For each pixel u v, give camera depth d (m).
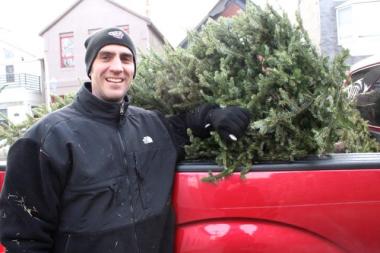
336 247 1.92
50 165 1.75
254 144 1.99
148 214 1.85
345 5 15.70
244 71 2.18
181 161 2.11
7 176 1.78
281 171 1.94
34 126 1.83
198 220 1.96
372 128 3.59
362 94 3.66
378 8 15.45
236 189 1.93
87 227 1.74
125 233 1.78
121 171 1.85
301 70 2.06
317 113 1.95
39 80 31.73
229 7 8.77
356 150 2.73
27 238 1.74
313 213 1.90
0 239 1.77
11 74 30.53
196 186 1.97
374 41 15.58
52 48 26.66
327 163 1.95
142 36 24.56
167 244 1.92
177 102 2.31
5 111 30.53
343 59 2.01
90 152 1.81
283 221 1.91
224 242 1.90
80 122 1.86
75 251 1.74
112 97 1.99
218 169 1.99
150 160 1.97
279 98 2.03
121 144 1.90
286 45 2.14
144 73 2.46
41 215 1.76
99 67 2.00
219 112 1.95
